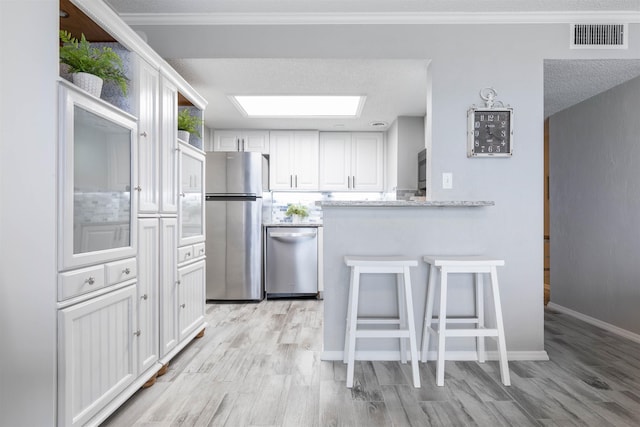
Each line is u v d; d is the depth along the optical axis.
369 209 2.67
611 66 2.91
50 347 1.47
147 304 2.20
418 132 4.63
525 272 2.73
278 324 3.54
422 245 2.69
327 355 2.65
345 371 2.46
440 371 2.25
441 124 2.79
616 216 3.35
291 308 4.19
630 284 3.20
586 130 3.72
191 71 3.21
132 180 2.03
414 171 4.64
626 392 2.18
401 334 2.27
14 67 1.50
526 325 2.71
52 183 1.48
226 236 4.50
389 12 2.80
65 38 1.77
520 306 2.72
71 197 1.54
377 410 1.96
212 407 1.99
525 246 2.73
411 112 4.46
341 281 2.66
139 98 2.13
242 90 3.70
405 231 2.68
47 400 1.48
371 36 2.87
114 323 1.86
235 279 4.49
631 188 3.19
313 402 2.04
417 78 3.37
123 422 1.84
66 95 1.51
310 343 3.00
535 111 2.78
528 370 2.50
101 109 1.74
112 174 1.86
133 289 2.02
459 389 2.21
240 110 4.35
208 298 4.48
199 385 2.25
